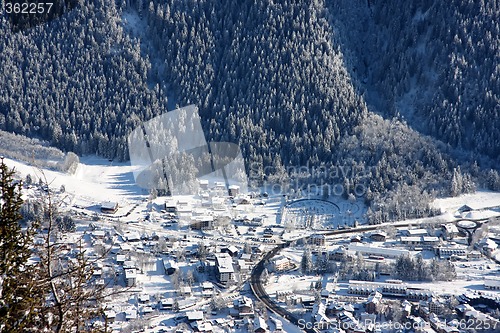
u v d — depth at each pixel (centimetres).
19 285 7675
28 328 7631
